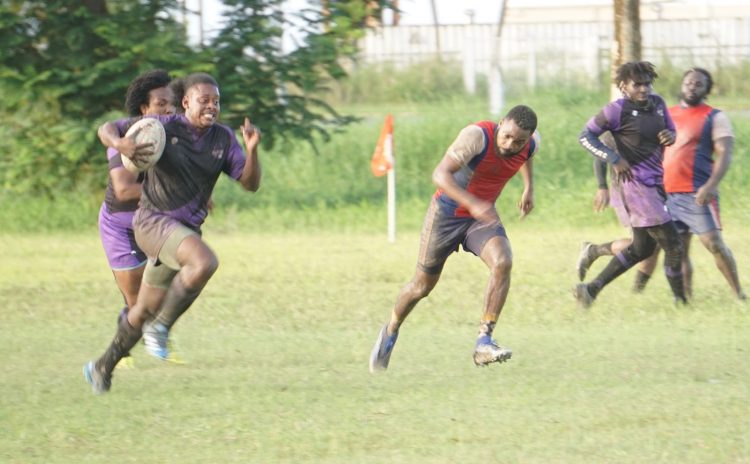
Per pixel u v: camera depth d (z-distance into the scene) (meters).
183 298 20.12
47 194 55.91
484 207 21.00
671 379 22.16
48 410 20.05
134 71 51.44
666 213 29.97
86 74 51.09
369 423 18.94
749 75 95.56
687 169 31.61
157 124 20.16
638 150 29.66
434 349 25.95
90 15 51.16
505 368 23.58
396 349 25.98
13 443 17.94
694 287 34.66
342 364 24.27
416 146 63.75
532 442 17.67
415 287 22.86
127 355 21.41
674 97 88.19
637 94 29.47
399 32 106.50
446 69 103.56
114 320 30.67
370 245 45.59
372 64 106.12
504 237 22.11
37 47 52.28
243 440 18.00
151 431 18.58
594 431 18.28
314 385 22.05
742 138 59.00
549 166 58.94
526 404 20.16
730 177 54.34
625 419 18.97
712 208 31.66
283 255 42.75
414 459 16.86
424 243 22.59
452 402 20.39
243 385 22.03
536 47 101.62
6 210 54.09
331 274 37.78
